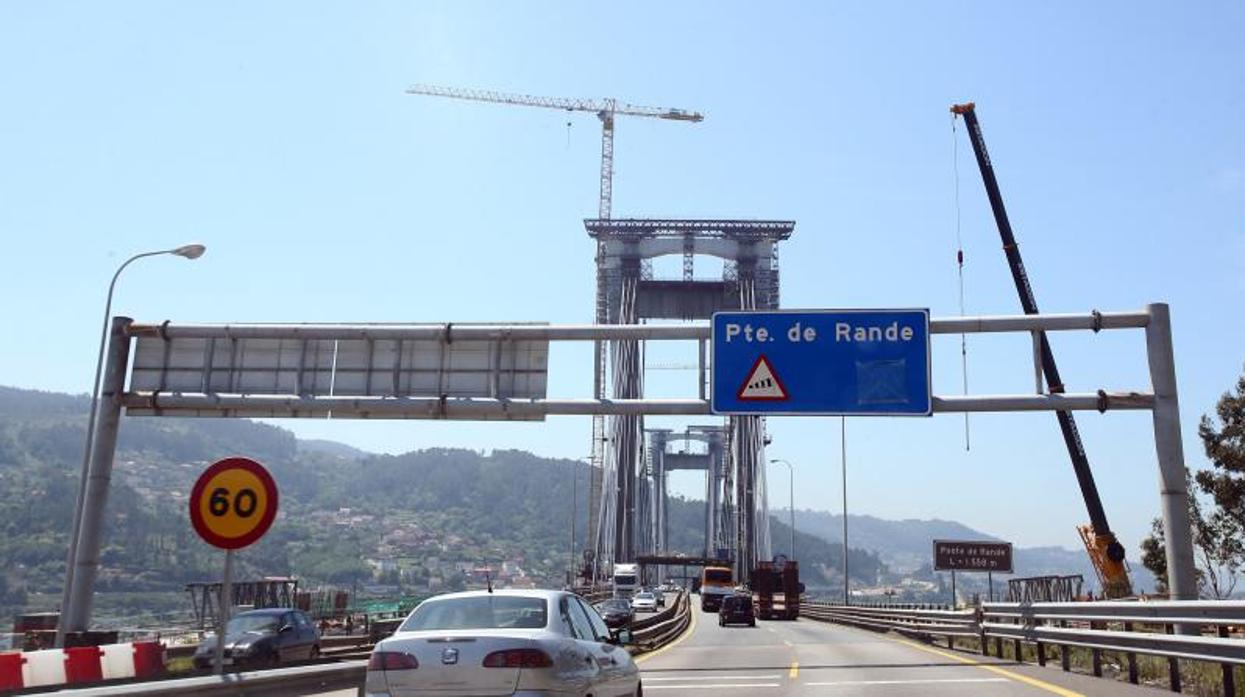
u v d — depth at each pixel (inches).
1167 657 617.6
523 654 351.3
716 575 3272.6
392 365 916.0
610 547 5885.8
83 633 845.2
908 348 863.1
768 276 5625.0
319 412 911.0
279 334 916.6
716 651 1190.3
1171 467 826.2
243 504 370.3
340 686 404.5
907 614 1563.7
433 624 384.5
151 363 930.1
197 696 327.6
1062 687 649.0
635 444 6294.3
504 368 906.1
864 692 664.4
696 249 5664.4
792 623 2490.2
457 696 350.3
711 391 872.3
